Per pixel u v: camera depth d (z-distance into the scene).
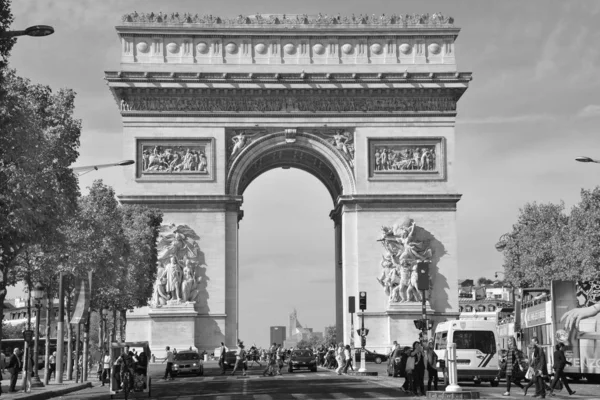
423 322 101.62
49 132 90.25
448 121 162.75
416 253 159.50
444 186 162.00
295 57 163.50
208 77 159.62
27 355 92.81
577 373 105.31
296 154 172.00
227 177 160.62
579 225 149.75
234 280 159.50
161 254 157.25
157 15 161.50
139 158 159.25
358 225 160.50
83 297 106.69
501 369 97.44
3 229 72.88
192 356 132.00
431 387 84.25
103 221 120.31
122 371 84.00
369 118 162.62
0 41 60.72
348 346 134.50
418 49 164.62
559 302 102.94
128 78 158.38
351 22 164.00
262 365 189.12
